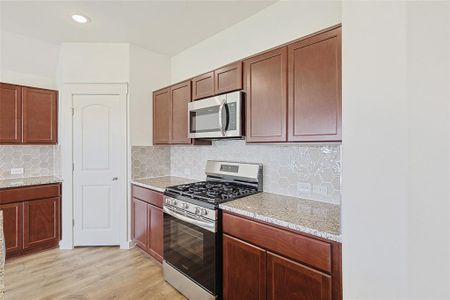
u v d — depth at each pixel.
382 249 0.96
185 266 2.10
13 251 2.70
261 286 1.57
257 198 2.02
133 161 3.10
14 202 2.71
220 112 2.11
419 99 0.88
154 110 3.22
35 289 2.16
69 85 3.00
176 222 2.21
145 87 3.23
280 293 1.47
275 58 1.83
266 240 1.55
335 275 1.24
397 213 0.92
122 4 2.21
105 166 3.06
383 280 0.96
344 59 1.05
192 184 2.56
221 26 2.62
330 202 1.85
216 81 2.30
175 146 3.40
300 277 1.38
